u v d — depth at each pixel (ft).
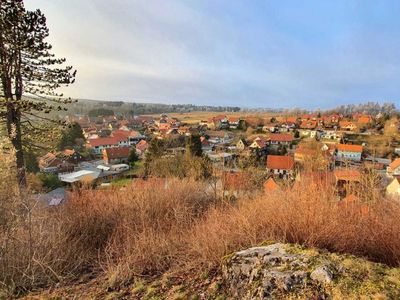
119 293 10.03
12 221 13.89
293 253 8.96
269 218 12.13
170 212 18.72
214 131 232.94
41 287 11.13
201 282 9.83
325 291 7.18
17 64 31.78
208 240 12.02
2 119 32.04
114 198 21.15
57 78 34.27
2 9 29.60
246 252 9.71
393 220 10.87
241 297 8.14
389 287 7.00
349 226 10.76
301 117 261.24
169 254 12.58
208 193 22.98
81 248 14.43
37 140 35.58
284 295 7.39
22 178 24.79
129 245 13.56
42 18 32.17
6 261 11.66
